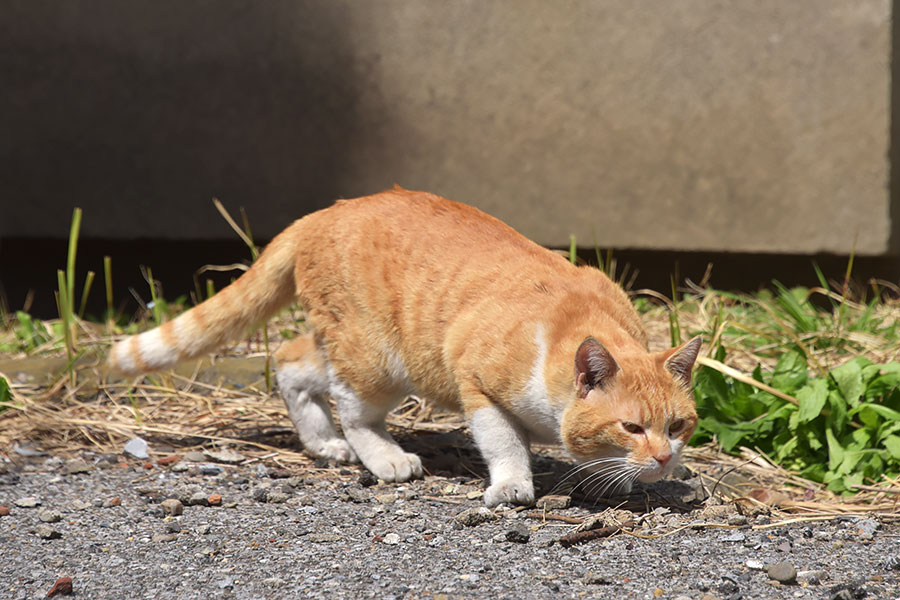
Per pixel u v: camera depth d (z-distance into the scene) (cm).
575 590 272
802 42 648
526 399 348
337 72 707
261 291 423
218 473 398
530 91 687
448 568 289
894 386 401
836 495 372
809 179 661
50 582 281
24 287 806
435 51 694
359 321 391
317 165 720
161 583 280
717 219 678
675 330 495
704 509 346
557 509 347
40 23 729
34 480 385
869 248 657
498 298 362
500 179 700
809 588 274
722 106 665
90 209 746
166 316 659
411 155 708
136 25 721
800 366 434
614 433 328
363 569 289
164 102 728
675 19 662
